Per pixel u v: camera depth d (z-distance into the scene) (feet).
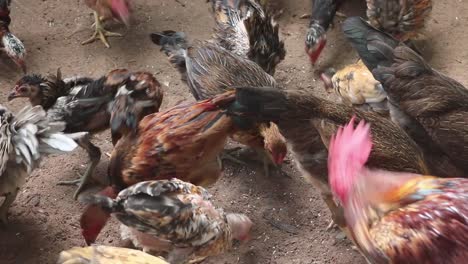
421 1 9.96
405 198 7.70
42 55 10.36
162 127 8.85
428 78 9.03
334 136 8.01
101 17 10.46
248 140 9.21
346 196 7.59
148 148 8.80
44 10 10.73
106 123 9.30
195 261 8.75
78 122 9.14
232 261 8.98
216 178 9.18
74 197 9.34
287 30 10.67
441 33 10.60
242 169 9.57
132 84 9.12
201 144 8.86
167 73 10.26
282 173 9.53
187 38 9.80
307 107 8.58
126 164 8.83
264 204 9.35
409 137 8.73
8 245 9.02
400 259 7.58
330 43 10.58
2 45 10.19
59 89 9.36
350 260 9.00
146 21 10.69
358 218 7.65
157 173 8.85
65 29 10.59
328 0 10.18
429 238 7.52
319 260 9.01
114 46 10.47
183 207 8.35
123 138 8.99
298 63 10.38
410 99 9.00
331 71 10.13
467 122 8.87
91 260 7.95
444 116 8.93
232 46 9.81
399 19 9.99
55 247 9.02
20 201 9.29
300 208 9.32
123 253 8.06
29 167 8.57
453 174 8.89
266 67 9.83
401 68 9.04
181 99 10.05
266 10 10.14
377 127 8.52
